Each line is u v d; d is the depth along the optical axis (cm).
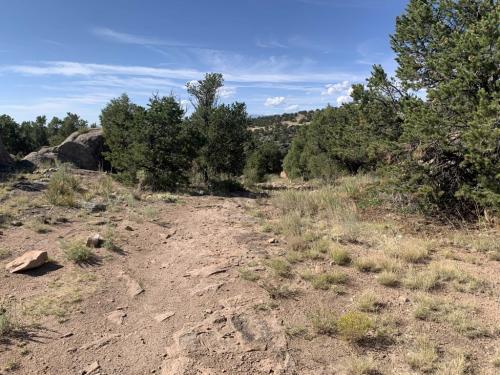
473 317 449
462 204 880
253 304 482
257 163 3167
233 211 1009
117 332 423
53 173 1316
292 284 538
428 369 360
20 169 1409
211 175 1667
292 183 2080
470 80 777
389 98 1200
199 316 457
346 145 1506
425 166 911
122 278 556
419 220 865
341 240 720
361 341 407
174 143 1361
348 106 1350
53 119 3478
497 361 367
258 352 390
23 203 917
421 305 469
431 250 671
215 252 665
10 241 672
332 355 387
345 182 1285
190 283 545
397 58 1085
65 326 429
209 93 1812
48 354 379
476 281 535
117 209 934
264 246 702
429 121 826
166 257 649
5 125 3077
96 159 1795
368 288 527
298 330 426
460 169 891
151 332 424
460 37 831
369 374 357
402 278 552
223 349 394
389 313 460
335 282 544
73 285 525
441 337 412
